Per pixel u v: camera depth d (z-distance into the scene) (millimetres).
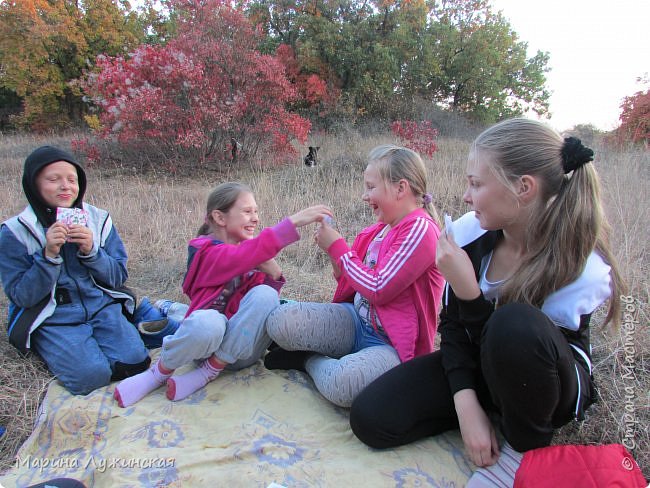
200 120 8906
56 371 2365
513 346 1562
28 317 2469
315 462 1898
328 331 2355
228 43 9641
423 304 2262
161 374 2330
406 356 2209
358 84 16438
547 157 1721
